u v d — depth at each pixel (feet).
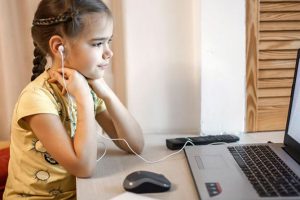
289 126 3.25
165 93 4.07
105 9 3.02
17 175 3.18
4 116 4.22
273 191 2.30
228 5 3.81
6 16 3.94
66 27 2.94
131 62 3.98
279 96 4.10
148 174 2.52
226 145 3.41
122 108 3.45
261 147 3.28
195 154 3.14
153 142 3.75
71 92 3.03
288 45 4.00
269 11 3.91
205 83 3.95
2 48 4.02
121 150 3.49
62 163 2.80
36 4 4.00
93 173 2.88
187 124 4.15
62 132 2.89
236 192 2.31
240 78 3.97
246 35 3.93
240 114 4.05
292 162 2.87
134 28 3.91
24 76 4.14
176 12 3.91
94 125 2.96
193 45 3.98
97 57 3.05
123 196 2.41
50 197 3.14
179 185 2.59
